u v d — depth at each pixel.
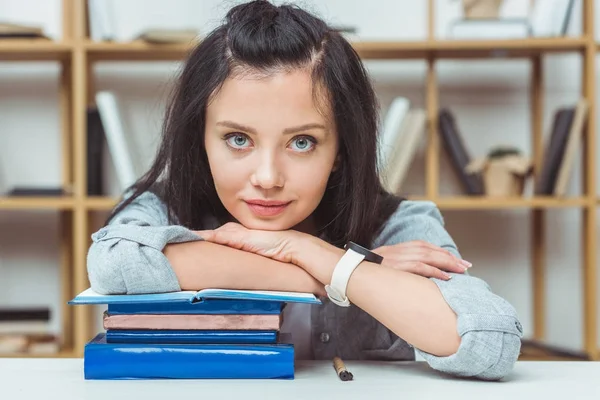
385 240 1.06
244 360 0.72
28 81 2.22
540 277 2.21
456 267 0.88
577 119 1.93
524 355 1.92
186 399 0.63
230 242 0.84
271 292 0.77
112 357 0.72
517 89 2.25
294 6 0.91
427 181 2.04
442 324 0.75
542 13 1.98
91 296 0.74
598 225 2.27
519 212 2.26
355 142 0.90
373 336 1.06
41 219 2.23
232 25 0.85
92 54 2.03
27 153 2.23
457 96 2.25
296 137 0.83
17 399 0.64
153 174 1.04
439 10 2.21
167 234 0.79
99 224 2.20
